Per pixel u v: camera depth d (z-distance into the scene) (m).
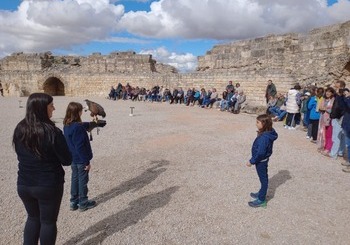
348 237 5.25
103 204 6.50
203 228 5.54
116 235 5.27
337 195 7.00
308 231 5.44
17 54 46.38
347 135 8.67
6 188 7.27
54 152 3.93
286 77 24.09
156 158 9.95
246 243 5.07
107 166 9.09
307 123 13.12
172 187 7.45
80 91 42.50
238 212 6.16
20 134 3.85
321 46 24.64
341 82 9.55
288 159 9.84
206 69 34.50
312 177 8.18
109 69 42.28
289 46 27.69
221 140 12.62
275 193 7.11
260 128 6.30
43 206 4.00
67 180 7.89
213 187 7.44
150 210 6.22
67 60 48.31
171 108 25.33
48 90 45.12
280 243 5.07
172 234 5.32
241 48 32.22
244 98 21.80
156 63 44.56
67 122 5.88
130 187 7.45
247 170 8.72
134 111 22.97
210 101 25.72
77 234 5.29
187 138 13.00
